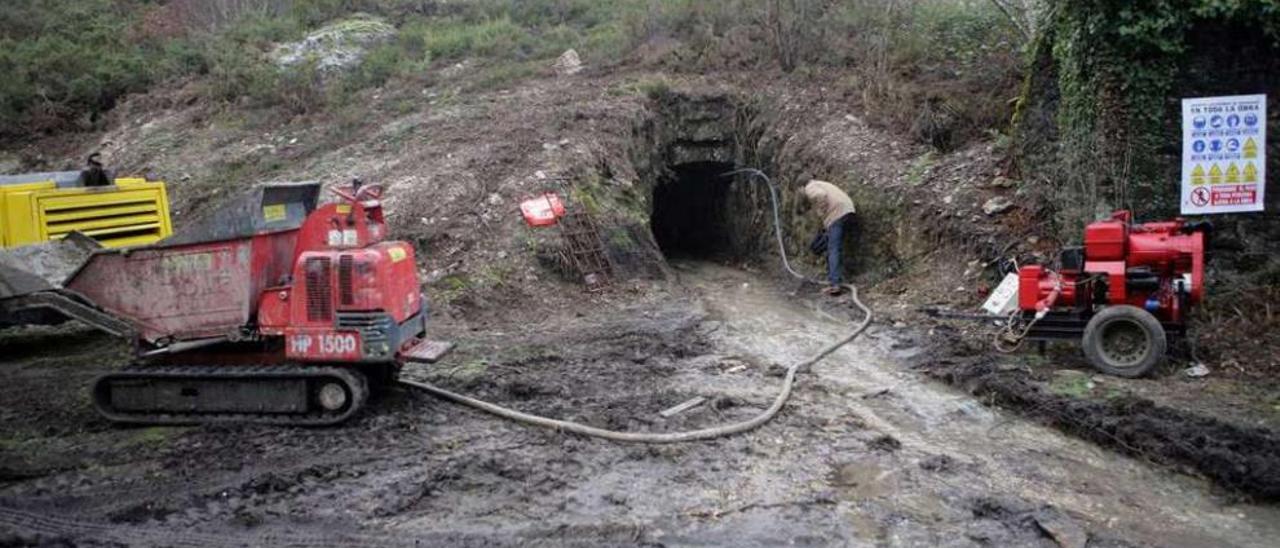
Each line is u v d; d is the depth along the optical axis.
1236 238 9.24
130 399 7.28
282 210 7.41
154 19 21.55
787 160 14.87
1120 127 9.48
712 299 12.53
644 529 5.55
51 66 19.27
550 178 13.08
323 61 18.69
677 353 9.44
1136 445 6.86
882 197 12.78
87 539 5.39
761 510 5.84
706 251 17.41
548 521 5.65
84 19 21.23
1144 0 9.14
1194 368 8.16
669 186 17.84
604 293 11.91
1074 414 7.36
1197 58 9.21
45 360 9.38
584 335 10.13
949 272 11.37
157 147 16.45
